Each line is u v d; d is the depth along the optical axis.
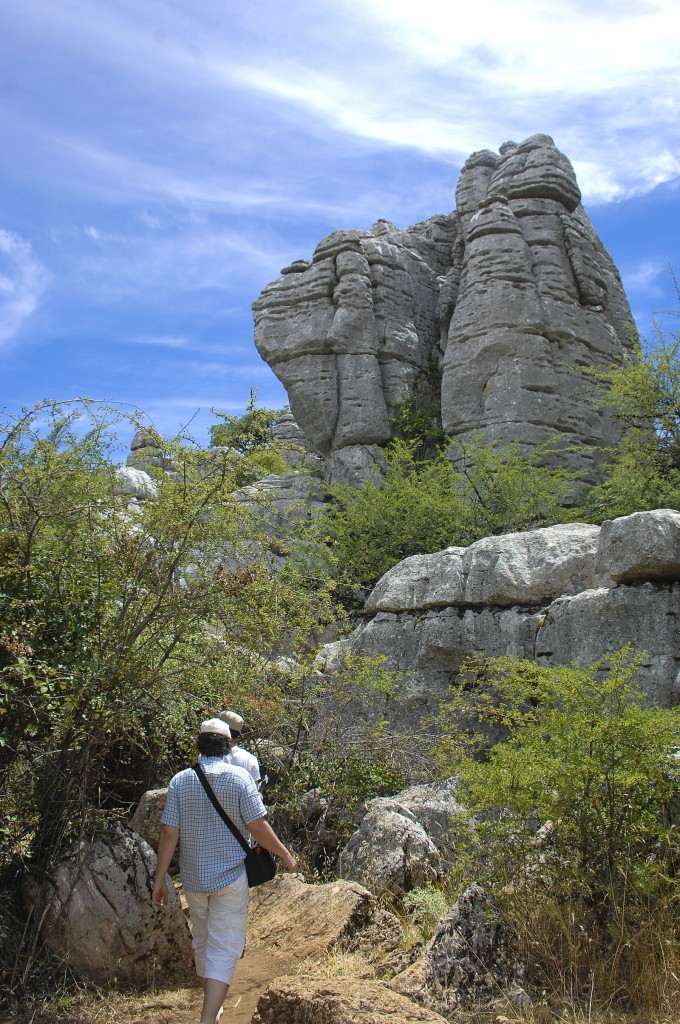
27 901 5.71
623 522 8.60
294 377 22.95
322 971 5.30
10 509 6.21
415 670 10.05
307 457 22.03
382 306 23.34
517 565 9.72
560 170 22.69
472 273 21.66
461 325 21.39
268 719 7.75
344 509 16.55
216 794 4.96
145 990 5.58
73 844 5.89
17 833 5.93
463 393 21.00
